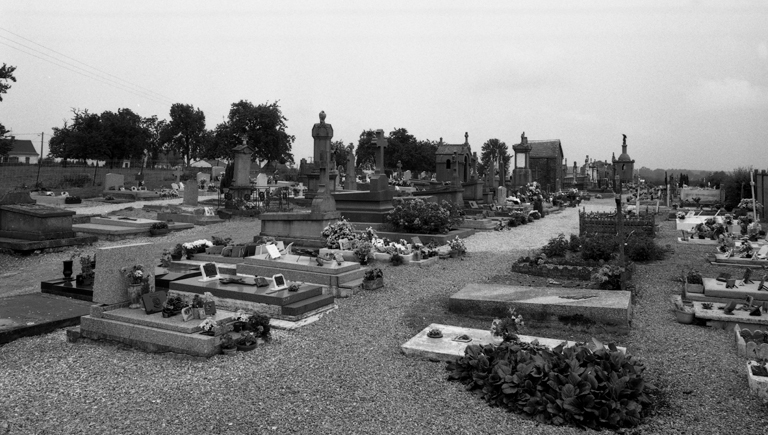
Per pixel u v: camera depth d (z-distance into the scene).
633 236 18.48
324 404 6.53
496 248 20.34
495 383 6.64
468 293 10.93
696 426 5.91
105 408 6.46
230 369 7.81
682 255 17.86
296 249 16.64
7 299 11.96
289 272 13.10
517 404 6.36
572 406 6.03
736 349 8.41
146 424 6.00
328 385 7.14
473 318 10.29
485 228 26.53
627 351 8.12
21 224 19.83
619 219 13.77
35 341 9.34
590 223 23.11
